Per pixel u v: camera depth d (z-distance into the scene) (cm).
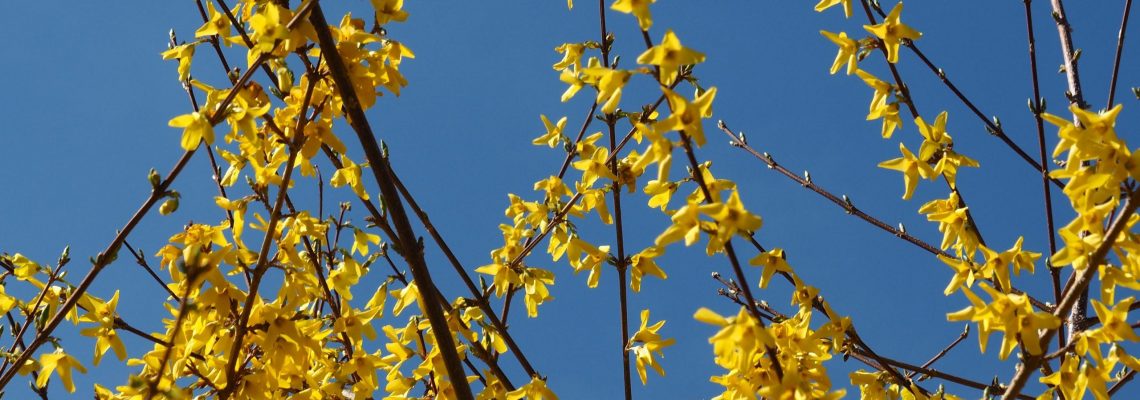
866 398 348
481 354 339
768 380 272
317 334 295
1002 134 338
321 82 276
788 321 302
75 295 260
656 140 198
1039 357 237
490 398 334
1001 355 230
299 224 305
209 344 276
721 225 202
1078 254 229
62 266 305
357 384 337
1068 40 385
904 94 311
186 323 301
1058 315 230
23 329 292
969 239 316
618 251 366
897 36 308
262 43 239
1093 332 234
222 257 268
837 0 321
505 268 356
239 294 277
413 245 266
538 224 383
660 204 348
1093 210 229
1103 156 224
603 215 369
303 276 295
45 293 302
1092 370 245
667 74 206
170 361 303
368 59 269
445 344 272
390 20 275
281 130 275
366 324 321
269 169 301
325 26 250
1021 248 282
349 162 316
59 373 283
